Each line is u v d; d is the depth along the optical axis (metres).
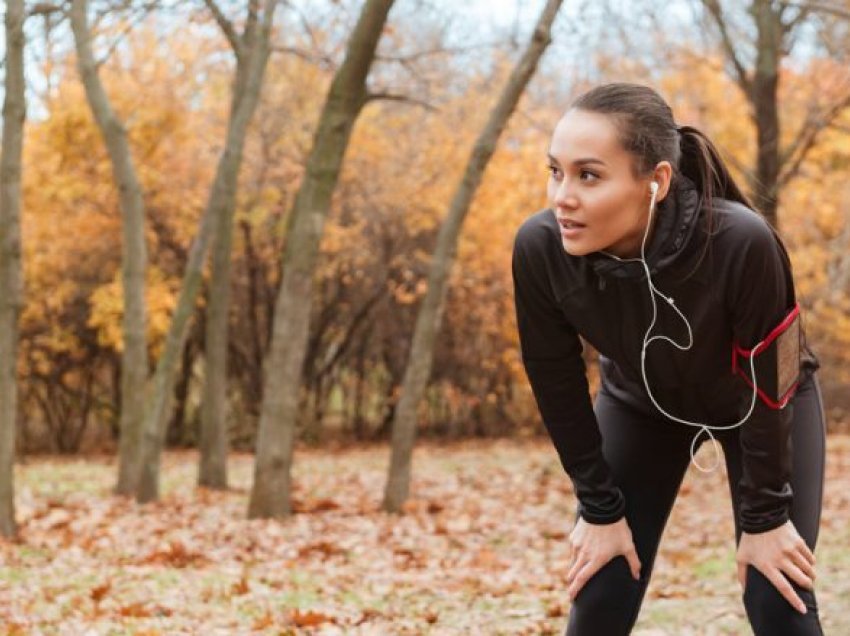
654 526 2.65
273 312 21.47
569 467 2.59
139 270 12.68
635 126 2.14
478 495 12.73
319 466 17.38
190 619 5.30
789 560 2.38
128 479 12.86
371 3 9.73
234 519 10.27
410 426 10.84
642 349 2.40
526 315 2.49
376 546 8.50
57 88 17.55
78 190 17.75
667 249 2.23
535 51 9.86
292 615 5.24
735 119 18.20
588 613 2.58
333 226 19.61
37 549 8.04
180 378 22.59
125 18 10.97
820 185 19.27
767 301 2.24
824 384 22.98
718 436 2.64
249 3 12.18
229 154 12.18
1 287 8.55
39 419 23.27
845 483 13.54
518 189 18.36
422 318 10.80
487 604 5.78
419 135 19.42
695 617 5.17
